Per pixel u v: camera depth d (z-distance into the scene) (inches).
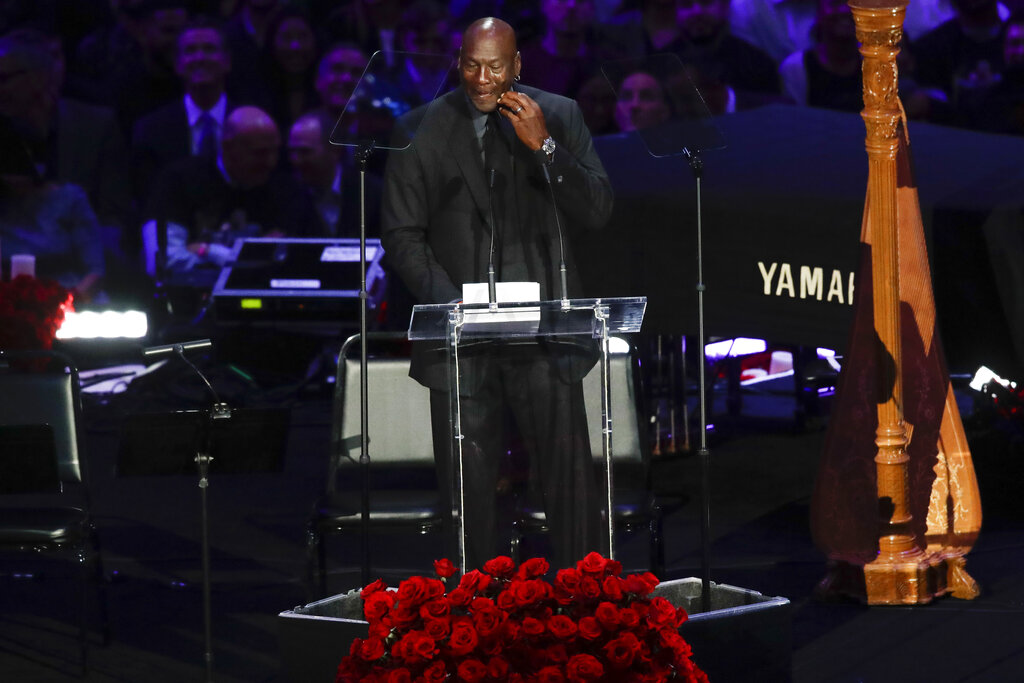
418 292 564.7
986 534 815.7
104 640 649.0
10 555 812.0
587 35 1330.0
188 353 568.4
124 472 555.5
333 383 1234.0
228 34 1376.7
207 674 565.6
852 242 804.6
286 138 1381.6
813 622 660.1
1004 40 1366.9
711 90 1191.6
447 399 564.7
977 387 877.2
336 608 558.3
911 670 588.4
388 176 581.3
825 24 1296.8
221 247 1274.6
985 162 853.2
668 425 1037.8
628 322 512.7
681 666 434.9
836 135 927.7
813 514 697.6
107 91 1376.7
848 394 692.1
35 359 792.9
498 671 412.8
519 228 569.6
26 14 1401.3
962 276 808.9
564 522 565.9
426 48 1355.8
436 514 629.0
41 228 1230.3
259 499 956.0
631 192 840.3
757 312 820.0
